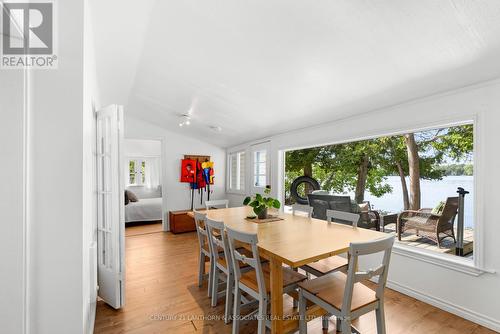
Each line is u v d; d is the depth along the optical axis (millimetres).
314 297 1521
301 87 2486
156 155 7430
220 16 1763
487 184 1892
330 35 1682
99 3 1603
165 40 2180
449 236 3469
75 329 1271
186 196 5508
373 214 3895
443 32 1479
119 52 2338
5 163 1056
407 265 2418
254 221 2428
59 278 1239
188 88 3113
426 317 2043
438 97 2193
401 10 1376
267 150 4480
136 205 5812
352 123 2982
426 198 4949
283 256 1410
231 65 2369
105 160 2320
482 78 1875
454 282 2086
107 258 2289
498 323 1841
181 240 4504
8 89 1064
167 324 1983
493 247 1865
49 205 1221
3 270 1055
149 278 2848
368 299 1471
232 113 3646
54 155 1234
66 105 1266
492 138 1868
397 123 2521
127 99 4055
